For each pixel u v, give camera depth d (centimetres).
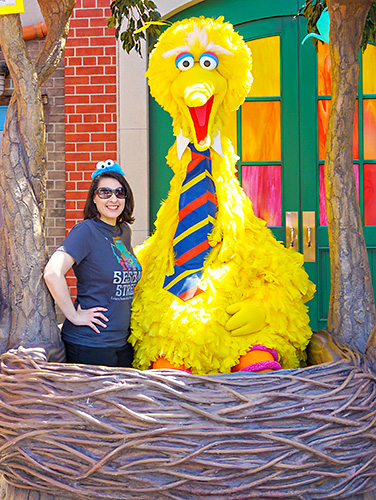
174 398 154
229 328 196
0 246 200
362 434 158
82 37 396
